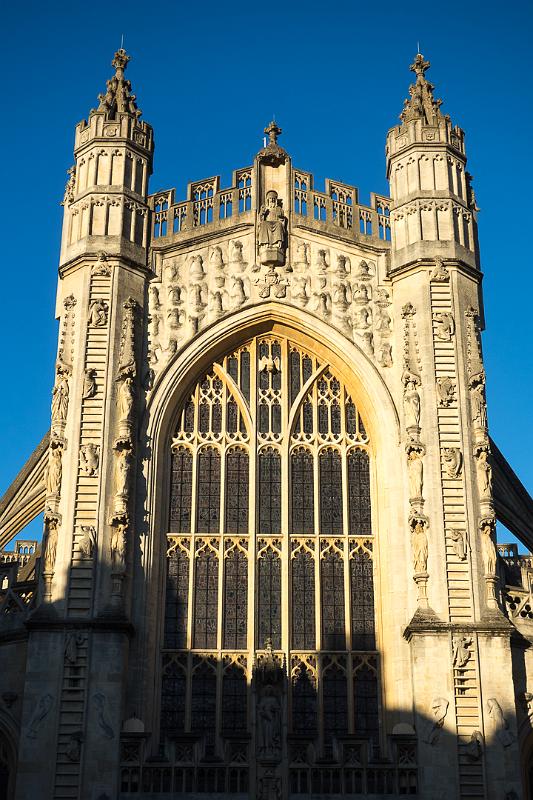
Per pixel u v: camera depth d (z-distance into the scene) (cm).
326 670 4738
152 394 5012
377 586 4881
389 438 5016
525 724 4594
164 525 4922
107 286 5103
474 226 5484
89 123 5481
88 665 4409
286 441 5106
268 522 4969
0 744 4509
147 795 4253
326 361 5250
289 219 5388
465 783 4341
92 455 4769
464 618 4597
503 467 5453
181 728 4612
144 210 5316
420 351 5078
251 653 4744
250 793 4244
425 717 4428
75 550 4616
